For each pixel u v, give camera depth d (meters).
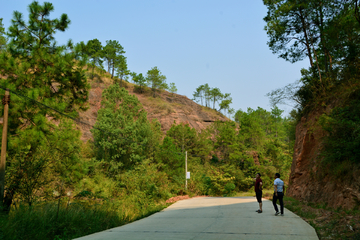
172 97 92.38
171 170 37.66
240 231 6.88
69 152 12.89
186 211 12.69
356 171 9.04
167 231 7.46
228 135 54.25
